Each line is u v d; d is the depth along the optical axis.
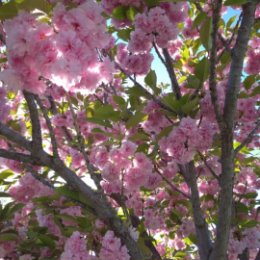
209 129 2.93
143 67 3.45
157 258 3.95
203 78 3.09
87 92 1.92
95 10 1.80
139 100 3.95
